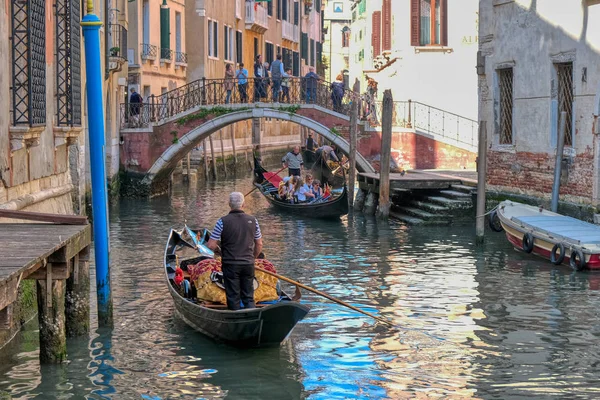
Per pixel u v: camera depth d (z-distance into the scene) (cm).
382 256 1600
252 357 969
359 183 2417
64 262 886
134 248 1694
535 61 1759
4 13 1084
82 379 888
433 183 2150
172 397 845
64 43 1335
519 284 1325
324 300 1234
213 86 3058
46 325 910
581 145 1619
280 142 4597
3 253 790
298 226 2056
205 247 1252
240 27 3969
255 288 1050
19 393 845
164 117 2738
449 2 2934
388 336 1048
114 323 1095
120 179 2731
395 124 2880
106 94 2345
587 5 1584
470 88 2955
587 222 1558
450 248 1677
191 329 1075
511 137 1889
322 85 2781
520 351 984
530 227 1541
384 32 3161
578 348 995
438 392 857
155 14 3089
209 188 3097
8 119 1091
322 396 849
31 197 1188
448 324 1101
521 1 1797
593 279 1354
